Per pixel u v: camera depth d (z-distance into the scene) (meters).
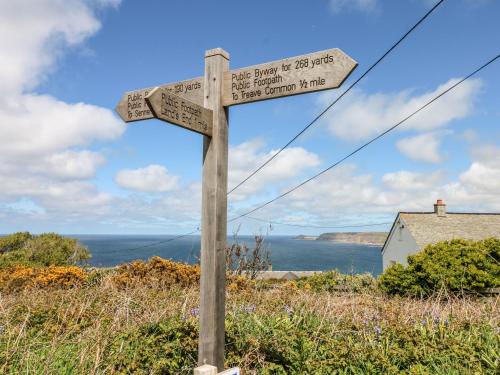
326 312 5.61
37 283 11.63
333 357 4.00
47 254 26.80
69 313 5.95
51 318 5.75
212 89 3.54
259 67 3.40
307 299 6.77
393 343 4.39
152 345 4.22
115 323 5.25
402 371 3.73
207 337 3.27
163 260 11.83
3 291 10.98
